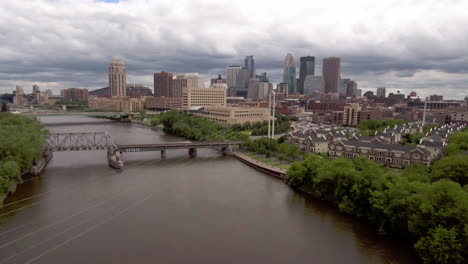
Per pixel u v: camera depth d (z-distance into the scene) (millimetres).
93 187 132000
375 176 101875
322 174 116438
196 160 190625
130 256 79000
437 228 72875
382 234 91250
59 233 90375
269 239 88875
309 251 82750
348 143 177250
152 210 108188
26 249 81562
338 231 93875
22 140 140375
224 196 123438
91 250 81562
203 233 91875
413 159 154375
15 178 129500
